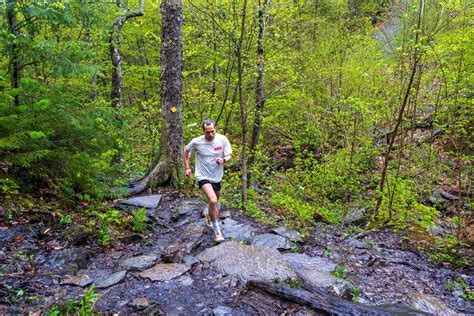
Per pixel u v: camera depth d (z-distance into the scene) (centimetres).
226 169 1101
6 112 505
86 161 563
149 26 1375
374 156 961
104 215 542
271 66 873
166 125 823
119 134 668
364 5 1617
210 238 563
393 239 671
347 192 906
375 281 486
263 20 834
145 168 1055
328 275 458
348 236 670
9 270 387
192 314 346
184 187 823
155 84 1417
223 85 1108
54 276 398
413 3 743
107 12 706
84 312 328
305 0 1362
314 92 1202
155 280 409
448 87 735
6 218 471
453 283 493
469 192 841
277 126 1264
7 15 526
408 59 731
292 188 939
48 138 543
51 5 519
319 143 1116
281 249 550
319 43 1221
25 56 552
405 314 376
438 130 893
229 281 407
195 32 987
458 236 657
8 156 489
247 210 725
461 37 669
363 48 1066
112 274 417
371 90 863
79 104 561
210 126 505
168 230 601
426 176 886
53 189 571
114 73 1090
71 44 559
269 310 357
